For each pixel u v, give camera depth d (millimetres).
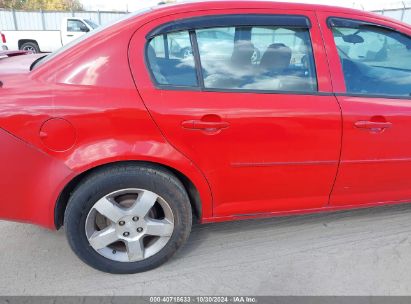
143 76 2045
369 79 2406
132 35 2061
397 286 2270
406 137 2424
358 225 2920
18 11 19469
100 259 2227
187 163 2123
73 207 2051
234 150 2178
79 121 1939
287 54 2264
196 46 2139
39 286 2199
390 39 2469
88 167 1983
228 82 2172
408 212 3125
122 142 1999
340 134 2289
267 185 2336
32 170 1983
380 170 2479
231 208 2363
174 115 2035
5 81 2012
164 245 2295
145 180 2090
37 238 2672
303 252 2572
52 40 13906
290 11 2266
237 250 2588
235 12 2193
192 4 2178
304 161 2307
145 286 2225
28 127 1911
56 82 1995
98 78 2008
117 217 2143
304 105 2213
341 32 2357
